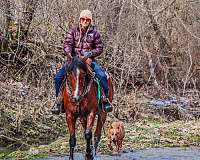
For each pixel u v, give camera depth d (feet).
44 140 48.39
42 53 62.80
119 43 65.92
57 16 64.90
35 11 65.31
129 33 68.13
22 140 47.44
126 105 60.49
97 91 36.83
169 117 61.11
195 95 67.82
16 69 65.05
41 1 64.64
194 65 72.54
